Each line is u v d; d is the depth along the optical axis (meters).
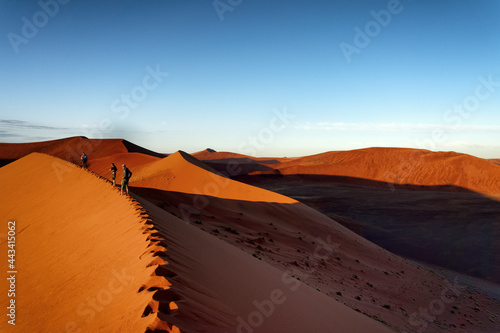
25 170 29.03
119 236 8.06
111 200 12.67
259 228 25.20
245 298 5.61
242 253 11.34
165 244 6.50
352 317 8.36
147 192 23.80
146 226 7.72
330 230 34.16
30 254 9.70
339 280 18.48
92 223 10.66
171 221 11.07
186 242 8.05
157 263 5.31
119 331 3.46
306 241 26.59
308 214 37.28
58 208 14.66
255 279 7.39
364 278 21.61
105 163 83.00
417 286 23.97
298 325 5.40
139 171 54.91
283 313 5.65
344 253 26.83
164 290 4.05
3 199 20.86
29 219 14.38
